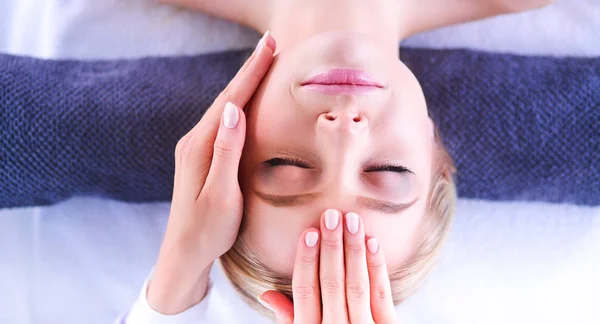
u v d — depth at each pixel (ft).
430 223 2.62
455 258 3.56
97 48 3.47
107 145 3.18
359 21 2.81
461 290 3.59
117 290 3.63
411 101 2.41
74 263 3.61
